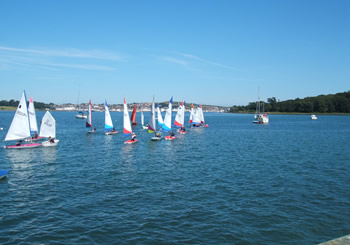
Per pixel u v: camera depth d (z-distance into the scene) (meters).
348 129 103.62
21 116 50.22
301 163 39.06
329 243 7.96
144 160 41.56
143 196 24.86
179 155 45.97
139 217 20.39
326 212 21.20
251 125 128.62
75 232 18.16
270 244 16.77
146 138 69.75
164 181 29.77
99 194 25.41
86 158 42.97
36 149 51.28
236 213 21.08
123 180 30.14
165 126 68.56
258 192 25.86
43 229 18.53
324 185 28.00
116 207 22.27
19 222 19.56
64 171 34.28
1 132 84.12
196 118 111.56
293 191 26.11
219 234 17.92
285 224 19.27
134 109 100.19
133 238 17.42
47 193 25.66
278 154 46.94
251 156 45.03
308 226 18.97
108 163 39.28
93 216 20.58
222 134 83.50
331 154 46.78
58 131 88.69
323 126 120.44
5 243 16.75
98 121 153.25
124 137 71.50
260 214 20.88
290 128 109.62
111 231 18.30
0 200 23.78
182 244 16.73
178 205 22.70
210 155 46.00
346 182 29.05
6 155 45.00
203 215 20.73
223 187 27.47
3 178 30.83
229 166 37.28
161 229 18.58
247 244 16.75
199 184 28.58
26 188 27.14
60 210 21.66
